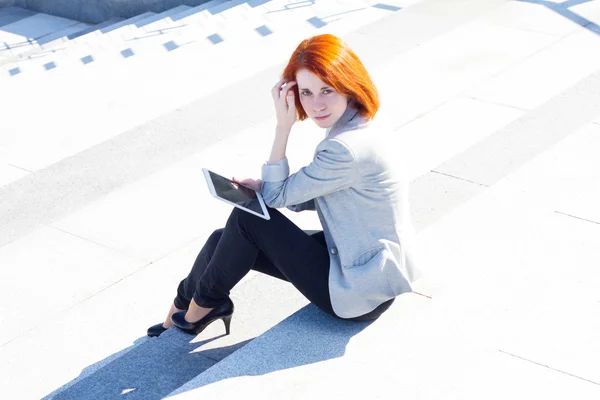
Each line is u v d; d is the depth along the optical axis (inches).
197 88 316.8
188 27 395.5
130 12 561.6
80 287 206.1
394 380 129.1
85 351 183.5
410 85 294.2
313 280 137.5
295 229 138.9
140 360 156.6
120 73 340.5
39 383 174.6
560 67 297.7
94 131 289.0
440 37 335.3
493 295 153.5
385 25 354.9
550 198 199.8
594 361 135.3
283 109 135.3
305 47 128.0
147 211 236.8
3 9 614.2
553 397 127.1
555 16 346.3
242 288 182.4
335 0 396.8
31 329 192.2
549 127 253.1
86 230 230.4
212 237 152.6
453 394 126.6
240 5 414.3
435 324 142.9
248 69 330.6
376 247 133.9
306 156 255.1
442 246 174.4
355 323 142.2
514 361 134.6
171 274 208.4
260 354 135.3
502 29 337.4
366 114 129.8
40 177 260.4
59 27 575.2
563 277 160.7
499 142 247.0
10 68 425.4
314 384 128.4
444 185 225.0
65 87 332.5
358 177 129.8
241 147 268.1
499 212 192.1
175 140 276.8
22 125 298.7
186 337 162.4
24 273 213.3
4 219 239.3
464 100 278.4
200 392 127.3
